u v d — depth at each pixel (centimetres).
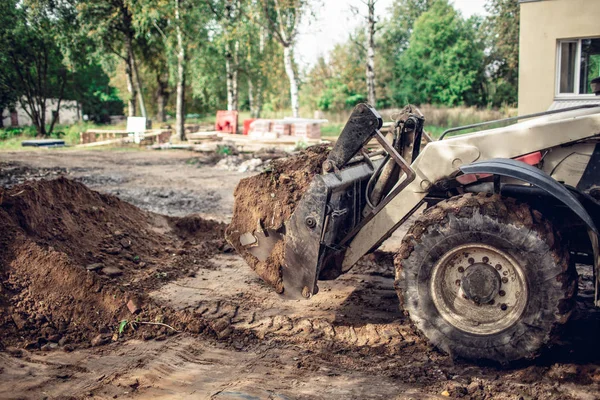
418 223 403
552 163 412
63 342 427
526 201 414
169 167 1680
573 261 378
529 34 1519
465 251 392
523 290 373
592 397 338
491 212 377
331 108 3875
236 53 2766
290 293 460
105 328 450
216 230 759
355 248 460
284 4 2242
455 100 3606
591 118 390
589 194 405
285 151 1883
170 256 655
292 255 451
